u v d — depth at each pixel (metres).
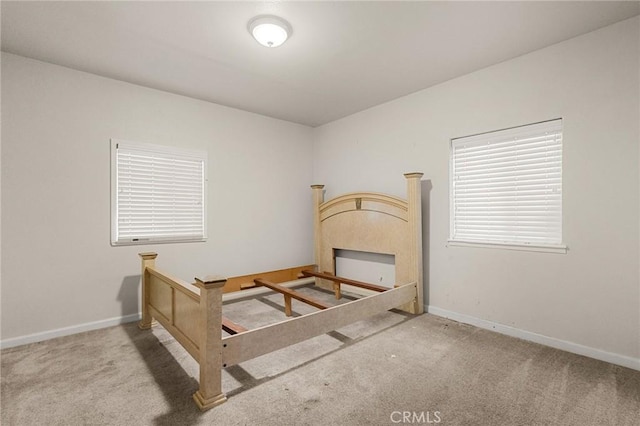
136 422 1.69
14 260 2.72
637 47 2.24
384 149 4.05
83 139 3.07
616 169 2.33
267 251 4.53
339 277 4.29
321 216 4.73
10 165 2.71
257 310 3.62
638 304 2.24
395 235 3.70
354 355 2.47
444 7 2.13
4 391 1.98
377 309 2.99
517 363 2.33
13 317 2.71
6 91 2.70
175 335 2.34
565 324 2.57
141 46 2.62
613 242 2.35
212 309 1.83
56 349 2.60
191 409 1.80
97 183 3.14
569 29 2.40
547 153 2.72
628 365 2.26
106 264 3.18
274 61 2.90
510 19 2.27
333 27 2.36
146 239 3.44
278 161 4.68
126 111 3.33
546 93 2.67
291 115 4.53
